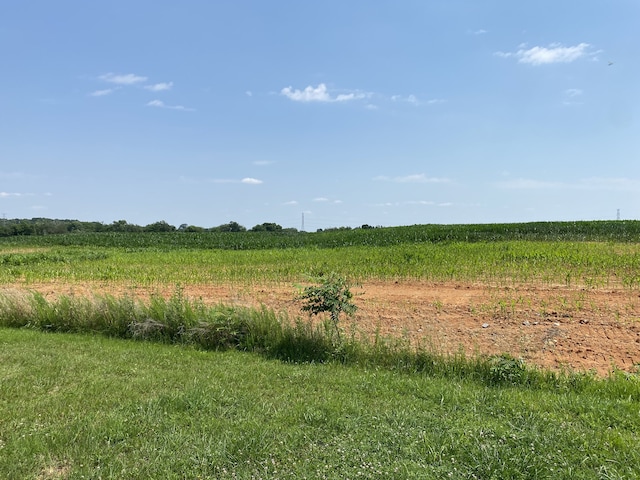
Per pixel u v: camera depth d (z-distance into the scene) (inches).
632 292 430.0
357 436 178.7
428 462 160.2
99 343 338.0
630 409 203.5
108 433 181.8
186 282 595.8
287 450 169.0
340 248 983.6
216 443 173.3
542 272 543.8
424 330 353.4
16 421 193.5
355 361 294.4
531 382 250.5
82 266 800.3
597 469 156.1
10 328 396.2
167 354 307.0
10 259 898.1
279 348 315.6
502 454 162.2
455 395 225.0
